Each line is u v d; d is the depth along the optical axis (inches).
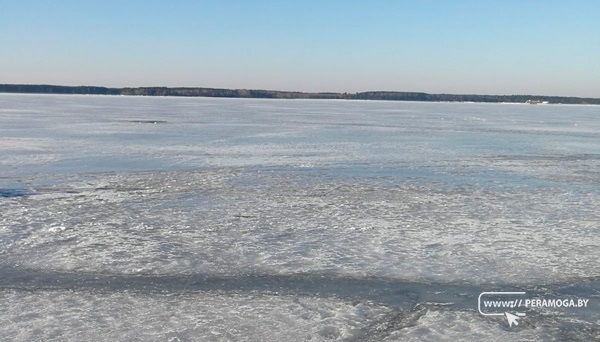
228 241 400.5
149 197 549.3
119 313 279.6
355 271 342.3
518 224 454.0
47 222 447.5
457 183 645.3
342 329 265.3
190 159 833.5
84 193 565.3
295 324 269.6
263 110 2997.0
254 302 295.6
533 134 1446.9
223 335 257.0
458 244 397.1
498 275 336.8
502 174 717.9
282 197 556.4
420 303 296.5
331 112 2896.2
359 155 908.0
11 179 642.2
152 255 367.9
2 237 403.9
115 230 426.0
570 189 613.0
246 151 948.6
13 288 311.9
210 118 2018.9
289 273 338.3
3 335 254.4
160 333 258.1
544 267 350.0
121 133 1280.8
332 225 448.1
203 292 308.7
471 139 1254.9
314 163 801.6
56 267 344.8
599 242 402.6
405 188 610.9
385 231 430.9
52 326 264.1
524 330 266.5
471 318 278.7
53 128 1398.9
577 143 1177.4
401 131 1496.1
